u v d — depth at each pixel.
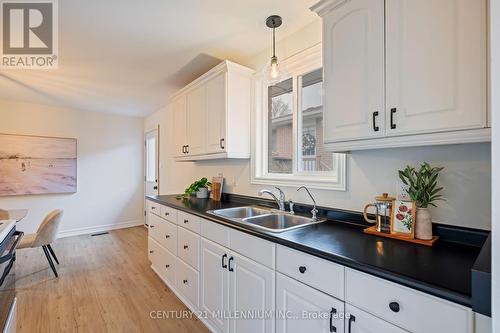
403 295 0.87
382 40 1.20
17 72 2.70
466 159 1.22
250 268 1.48
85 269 2.93
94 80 2.97
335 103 1.40
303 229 1.50
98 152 4.60
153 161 4.83
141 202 5.11
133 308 2.14
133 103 4.02
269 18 1.84
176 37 2.07
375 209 1.51
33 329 1.85
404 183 1.36
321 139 2.01
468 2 0.97
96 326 1.90
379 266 0.94
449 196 1.27
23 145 3.87
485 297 0.54
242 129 2.39
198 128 2.66
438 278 0.84
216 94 2.40
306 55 1.96
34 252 3.46
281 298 1.30
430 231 1.23
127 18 1.80
